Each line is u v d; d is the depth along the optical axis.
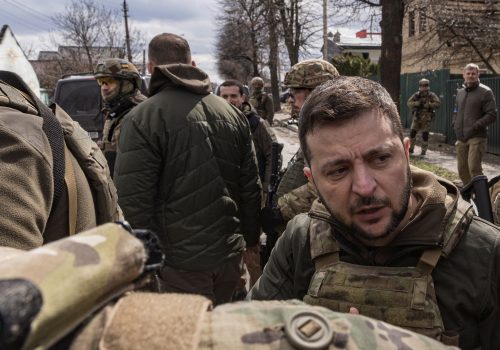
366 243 1.17
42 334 0.42
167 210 2.47
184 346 0.47
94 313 0.49
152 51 2.73
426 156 10.88
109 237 0.52
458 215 1.16
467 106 6.58
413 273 1.12
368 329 0.54
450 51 17.72
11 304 0.39
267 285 1.46
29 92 1.09
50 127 1.08
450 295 1.11
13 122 0.96
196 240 2.47
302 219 1.43
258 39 33.69
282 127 21.38
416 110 11.00
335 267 1.21
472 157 6.64
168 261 2.52
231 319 0.52
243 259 2.89
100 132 7.45
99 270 0.47
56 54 37.12
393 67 12.29
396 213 1.10
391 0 12.06
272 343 0.50
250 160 2.74
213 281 2.63
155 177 2.42
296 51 27.33
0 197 0.84
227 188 2.58
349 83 1.13
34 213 0.89
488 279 1.11
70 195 1.08
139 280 0.55
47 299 0.42
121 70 3.68
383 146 1.07
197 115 2.46
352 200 1.09
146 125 2.40
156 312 0.50
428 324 1.06
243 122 2.71
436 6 14.12
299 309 0.55
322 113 1.08
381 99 1.10
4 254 0.56
